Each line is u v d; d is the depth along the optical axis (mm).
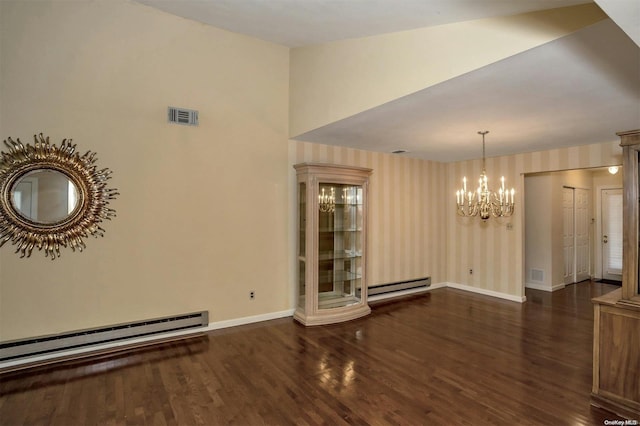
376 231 5730
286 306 4816
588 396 2729
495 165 6051
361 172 4879
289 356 3492
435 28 2768
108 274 3621
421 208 6379
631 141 2508
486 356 3494
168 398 2709
